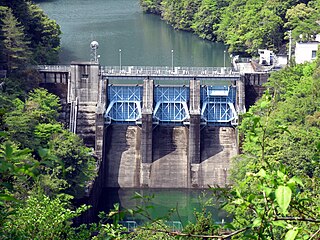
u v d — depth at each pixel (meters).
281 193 19.28
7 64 177.00
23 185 82.38
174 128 169.12
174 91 170.88
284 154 119.62
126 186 163.00
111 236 35.62
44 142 141.25
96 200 151.00
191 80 171.38
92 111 172.12
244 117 25.05
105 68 178.88
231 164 154.00
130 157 166.38
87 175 136.12
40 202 49.34
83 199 139.12
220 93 170.38
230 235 21.91
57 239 45.78
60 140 137.12
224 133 168.88
